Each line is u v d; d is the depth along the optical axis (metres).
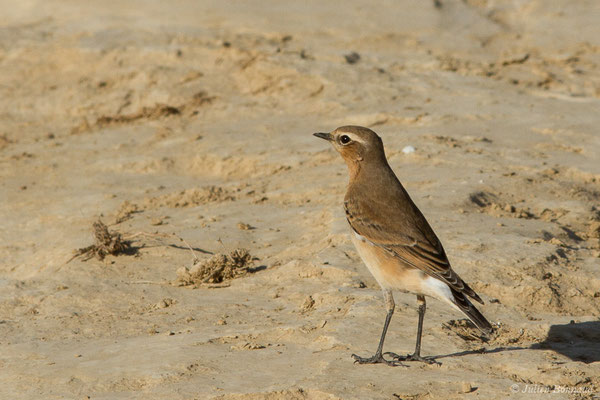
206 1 32.34
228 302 12.15
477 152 18.62
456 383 8.69
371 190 10.07
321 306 11.50
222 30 29.12
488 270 12.31
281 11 31.59
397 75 25.52
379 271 9.63
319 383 8.71
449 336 10.24
